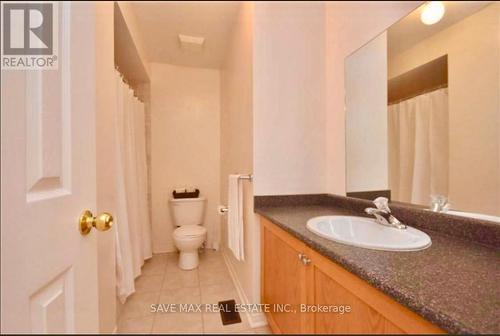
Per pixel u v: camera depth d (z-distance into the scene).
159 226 1.91
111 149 1.27
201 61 2.13
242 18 1.68
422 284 0.52
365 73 1.37
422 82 1.08
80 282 0.59
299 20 1.60
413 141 1.11
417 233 0.89
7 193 0.38
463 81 0.91
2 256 0.37
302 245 0.96
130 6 1.62
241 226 1.47
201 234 1.59
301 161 1.58
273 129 1.53
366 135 1.35
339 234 1.15
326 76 1.66
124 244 1.40
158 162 1.99
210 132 2.04
